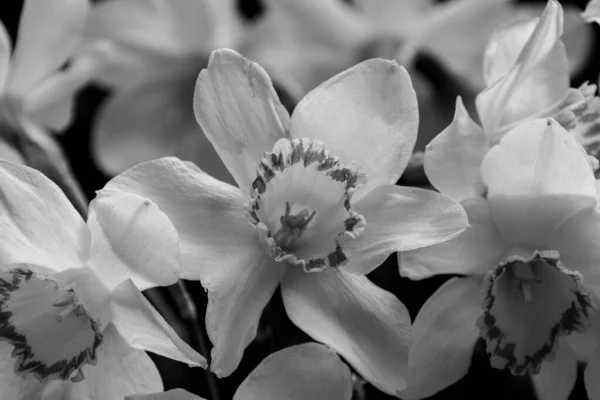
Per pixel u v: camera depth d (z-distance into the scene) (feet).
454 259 1.56
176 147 2.04
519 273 1.58
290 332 1.60
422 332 1.56
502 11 2.00
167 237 1.49
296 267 1.56
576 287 1.56
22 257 1.54
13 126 1.80
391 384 1.51
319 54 2.03
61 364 1.54
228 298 1.52
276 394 1.53
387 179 1.56
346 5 2.04
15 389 1.55
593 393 1.58
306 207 1.59
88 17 1.99
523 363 1.57
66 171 1.79
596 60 2.01
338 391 1.53
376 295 1.54
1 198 1.52
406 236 1.53
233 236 1.55
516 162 1.55
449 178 1.57
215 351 1.50
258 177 1.55
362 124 1.56
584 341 1.58
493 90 1.58
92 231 1.52
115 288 1.51
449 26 2.01
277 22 2.02
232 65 1.54
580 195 1.55
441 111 2.03
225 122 1.55
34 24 1.79
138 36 2.00
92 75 1.90
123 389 1.54
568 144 1.53
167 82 2.04
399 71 1.55
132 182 1.53
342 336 1.53
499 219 1.57
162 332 1.49
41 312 1.55
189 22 1.99
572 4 2.04
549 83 1.63
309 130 1.56
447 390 1.73
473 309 1.58
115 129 2.02
